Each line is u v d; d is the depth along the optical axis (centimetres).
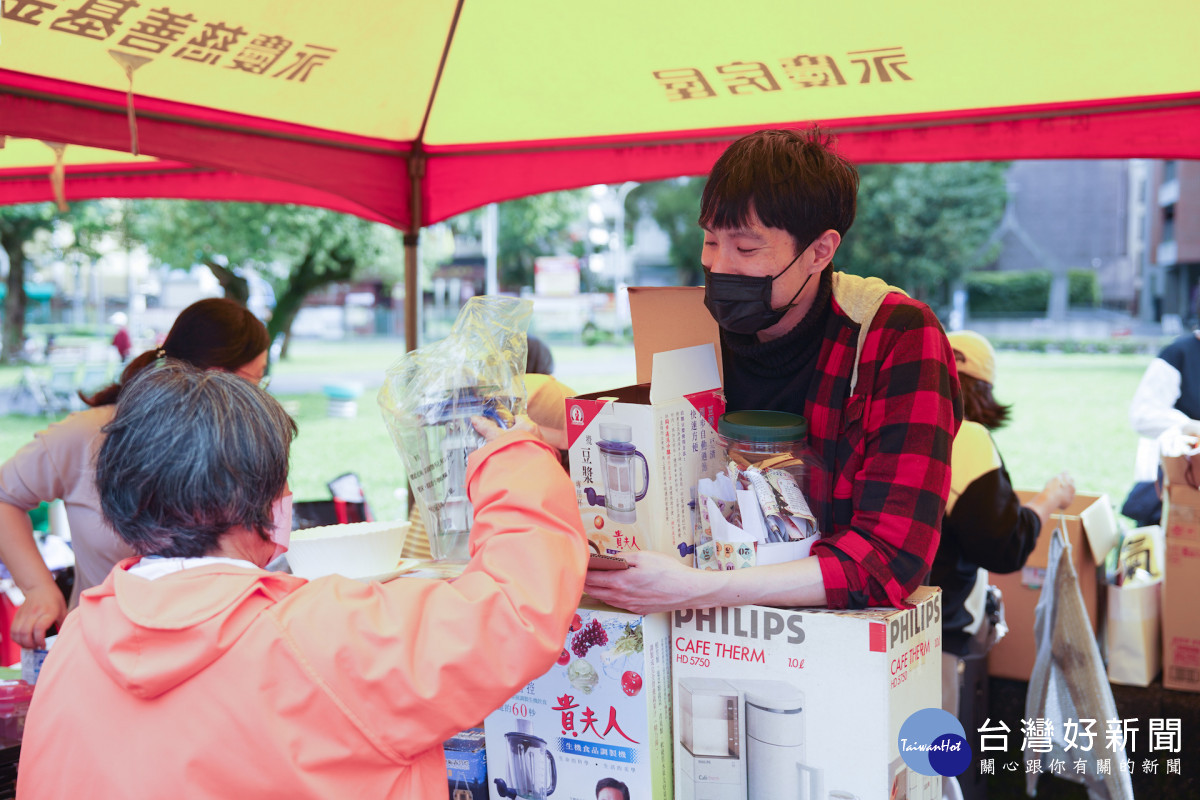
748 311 119
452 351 114
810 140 120
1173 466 277
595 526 122
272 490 95
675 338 136
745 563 112
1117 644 283
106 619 87
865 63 238
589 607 118
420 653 87
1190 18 199
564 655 119
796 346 129
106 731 86
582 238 3431
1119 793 245
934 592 119
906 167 2552
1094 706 245
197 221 1351
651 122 296
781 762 110
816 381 126
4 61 203
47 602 209
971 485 201
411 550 225
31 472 210
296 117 276
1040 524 221
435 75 268
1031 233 3638
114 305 2956
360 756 85
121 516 91
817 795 108
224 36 211
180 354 213
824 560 110
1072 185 3578
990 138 262
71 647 95
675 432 119
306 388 1841
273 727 83
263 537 97
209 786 83
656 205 3472
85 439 208
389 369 117
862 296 125
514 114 296
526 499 98
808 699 108
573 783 120
